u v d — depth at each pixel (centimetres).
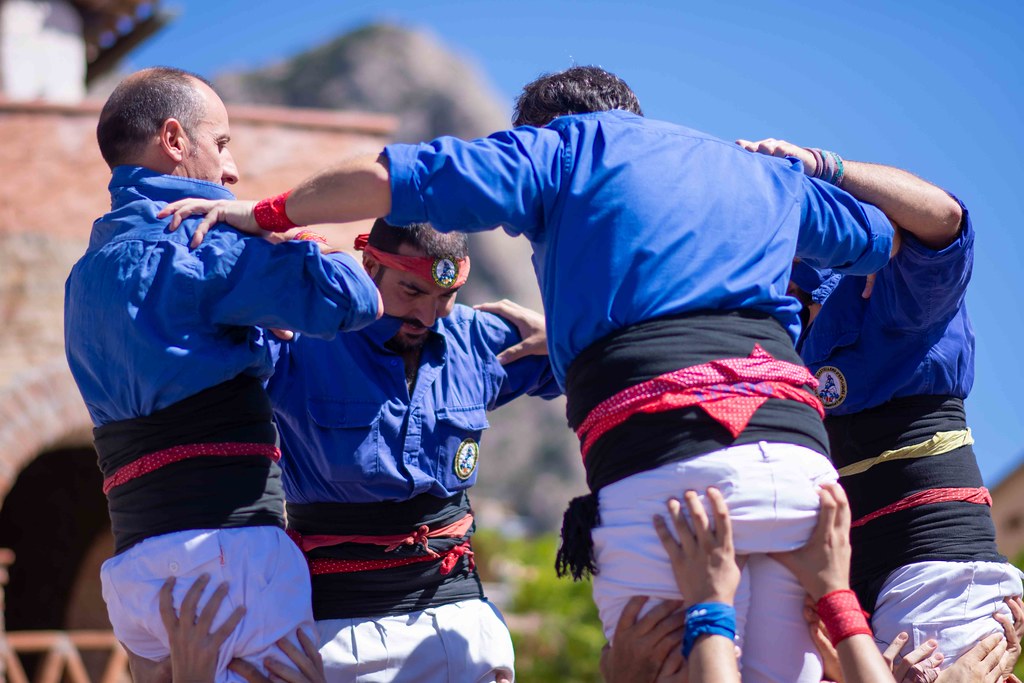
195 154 398
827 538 341
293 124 1180
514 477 9375
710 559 329
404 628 443
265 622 365
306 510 450
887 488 448
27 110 1162
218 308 366
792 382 347
